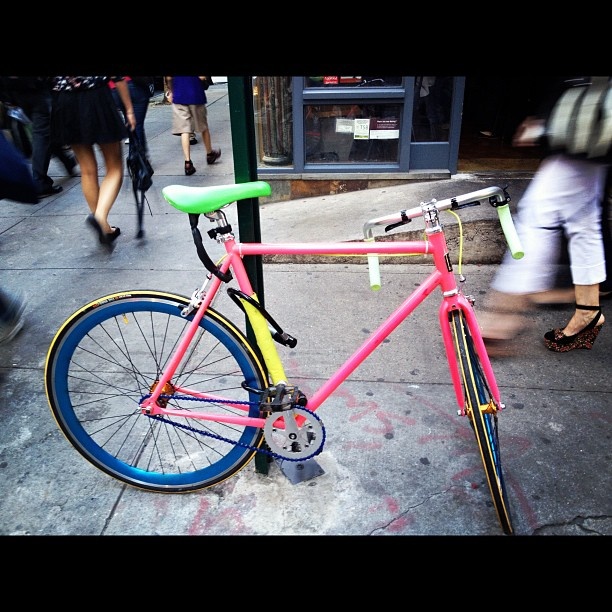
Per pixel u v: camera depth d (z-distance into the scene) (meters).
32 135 5.34
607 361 2.97
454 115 4.66
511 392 2.75
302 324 3.39
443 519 2.11
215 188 1.86
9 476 2.37
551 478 2.26
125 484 2.31
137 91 5.16
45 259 4.29
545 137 2.63
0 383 2.93
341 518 2.12
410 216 1.88
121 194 5.59
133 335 3.33
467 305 1.94
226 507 2.19
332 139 4.79
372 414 2.64
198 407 2.63
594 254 2.81
